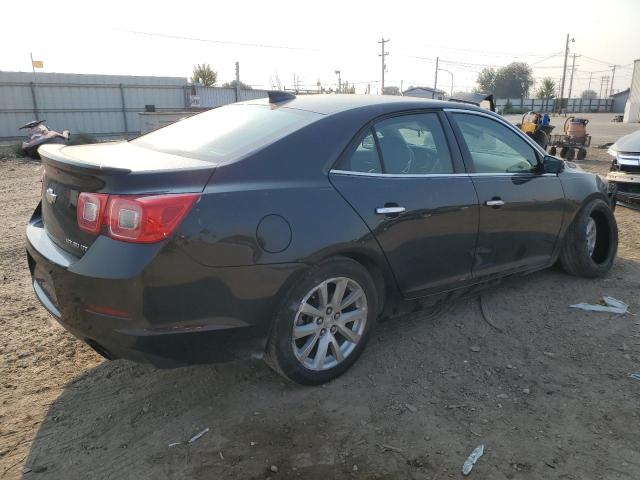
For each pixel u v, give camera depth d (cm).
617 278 506
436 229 354
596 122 4706
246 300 275
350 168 319
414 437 277
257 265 274
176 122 402
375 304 335
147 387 322
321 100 361
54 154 290
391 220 326
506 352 366
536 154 451
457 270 378
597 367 347
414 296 360
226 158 287
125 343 255
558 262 506
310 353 317
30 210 816
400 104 362
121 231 249
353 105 345
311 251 290
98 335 260
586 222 484
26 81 2967
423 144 364
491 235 395
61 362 349
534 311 430
